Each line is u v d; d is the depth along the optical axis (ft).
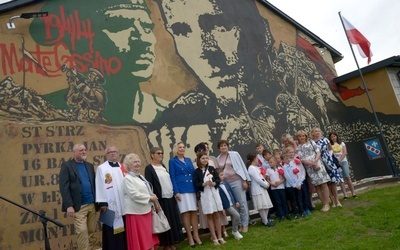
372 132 48.60
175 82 33.50
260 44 44.27
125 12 32.09
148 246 18.76
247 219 25.03
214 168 23.34
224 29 40.60
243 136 37.22
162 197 21.53
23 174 23.34
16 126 24.07
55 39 27.48
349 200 30.78
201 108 34.63
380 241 19.33
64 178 19.76
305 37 51.98
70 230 23.61
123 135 28.43
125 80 30.07
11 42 25.55
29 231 22.38
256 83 41.32
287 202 29.60
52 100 25.99
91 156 26.35
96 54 29.17
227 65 39.09
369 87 49.37
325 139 29.99
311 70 49.88
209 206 22.08
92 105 27.66
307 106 46.47
